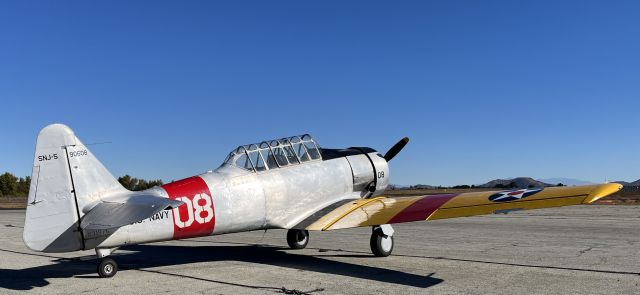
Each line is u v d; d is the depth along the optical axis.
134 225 7.08
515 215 19.05
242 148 8.70
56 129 6.78
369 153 11.03
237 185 8.26
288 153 9.37
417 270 7.41
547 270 7.20
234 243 11.53
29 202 6.52
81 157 6.91
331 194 9.87
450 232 12.92
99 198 6.97
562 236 11.38
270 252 9.80
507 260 8.12
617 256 8.35
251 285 6.54
